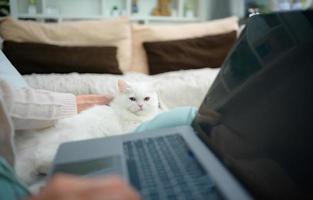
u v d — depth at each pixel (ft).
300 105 1.25
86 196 0.74
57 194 0.74
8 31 5.89
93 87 4.93
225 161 1.54
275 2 7.49
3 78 2.51
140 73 6.49
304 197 1.06
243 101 1.68
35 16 7.37
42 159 2.22
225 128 1.72
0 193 1.30
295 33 1.49
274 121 1.36
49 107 2.64
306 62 1.33
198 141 1.90
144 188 1.31
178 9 8.70
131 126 3.87
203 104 2.24
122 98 4.62
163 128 2.27
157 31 6.87
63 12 7.89
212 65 6.56
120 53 6.51
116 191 0.77
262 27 1.85
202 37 6.84
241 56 1.96
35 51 5.63
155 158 1.67
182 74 5.85
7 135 1.97
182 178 1.39
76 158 1.69
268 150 1.31
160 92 5.24
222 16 8.87
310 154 1.11
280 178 1.18
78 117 3.05
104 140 1.99
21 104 2.41
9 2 7.14
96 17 7.86
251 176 1.32
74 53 5.85
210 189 1.28
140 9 8.53
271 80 1.51
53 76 5.15
